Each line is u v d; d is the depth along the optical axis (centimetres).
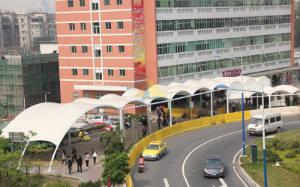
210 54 7700
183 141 4631
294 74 11688
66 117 4062
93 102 4862
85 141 4853
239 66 8338
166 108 6406
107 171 2923
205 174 3222
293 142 4062
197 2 7350
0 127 5853
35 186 3162
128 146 4203
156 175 3359
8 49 16062
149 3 6569
